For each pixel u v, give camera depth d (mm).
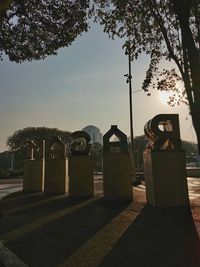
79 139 19000
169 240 8086
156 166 13977
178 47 9469
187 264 6227
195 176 39281
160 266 6164
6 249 7543
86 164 18688
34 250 7453
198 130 6777
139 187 24312
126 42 12445
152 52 12305
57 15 13328
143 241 8086
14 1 12977
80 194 18438
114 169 16797
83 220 11125
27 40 14195
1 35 13922
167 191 13789
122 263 6426
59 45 14219
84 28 13625
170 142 14367
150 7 10406
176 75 11812
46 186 20641
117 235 8812
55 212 12969
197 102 6805
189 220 10500
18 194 20672
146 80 12227
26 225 10367
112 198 16500
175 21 9969
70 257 6895
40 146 23531
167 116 14398
